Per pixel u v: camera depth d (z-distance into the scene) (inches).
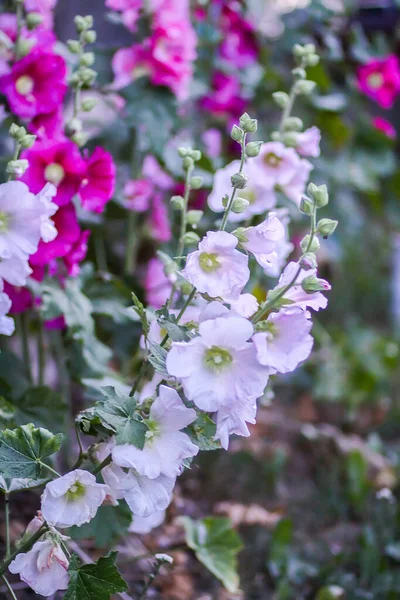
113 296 85.7
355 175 127.8
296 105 122.0
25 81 78.3
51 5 86.6
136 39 92.7
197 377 63.0
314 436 110.7
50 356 110.1
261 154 82.1
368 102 134.3
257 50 113.0
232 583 82.9
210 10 110.5
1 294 65.8
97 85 90.0
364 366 133.0
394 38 140.1
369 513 97.3
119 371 105.3
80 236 77.6
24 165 68.2
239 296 65.9
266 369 63.2
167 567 85.5
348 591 86.2
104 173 76.1
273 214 66.2
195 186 74.8
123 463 63.8
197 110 113.0
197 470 100.1
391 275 171.8
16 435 65.6
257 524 93.9
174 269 74.9
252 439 108.8
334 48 118.1
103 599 65.6
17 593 79.2
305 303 65.1
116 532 74.9
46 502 64.6
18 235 65.4
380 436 123.1
